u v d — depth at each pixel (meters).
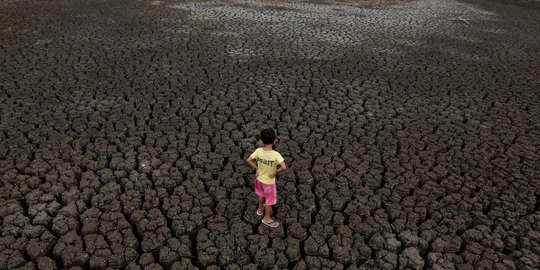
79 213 5.75
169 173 6.68
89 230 5.40
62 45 12.69
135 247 5.22
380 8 21.33
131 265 4.94
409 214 5.96
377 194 6.41
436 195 6.43
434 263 5.19
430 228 5.73
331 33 15.59
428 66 12.47
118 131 7.82
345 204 6.23
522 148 7.90
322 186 6.55
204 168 6.89
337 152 7.53
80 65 11.10
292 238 5.46
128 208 5.82
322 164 7.13
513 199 6.38
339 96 9.91
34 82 9.87
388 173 6.89
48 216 5.61
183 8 18.77
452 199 6.31
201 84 10.20
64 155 6.95
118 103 8.98
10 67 10.73
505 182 6.80
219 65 11.60
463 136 8.26
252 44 13.67
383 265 5.14
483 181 6.81
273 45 13.70
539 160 7.49
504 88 11.00
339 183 6.62
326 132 8.20
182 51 12.63
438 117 9.07
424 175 6.93
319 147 7.64
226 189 6.37
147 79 10.37
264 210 5.84
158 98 9.29
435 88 10.73
